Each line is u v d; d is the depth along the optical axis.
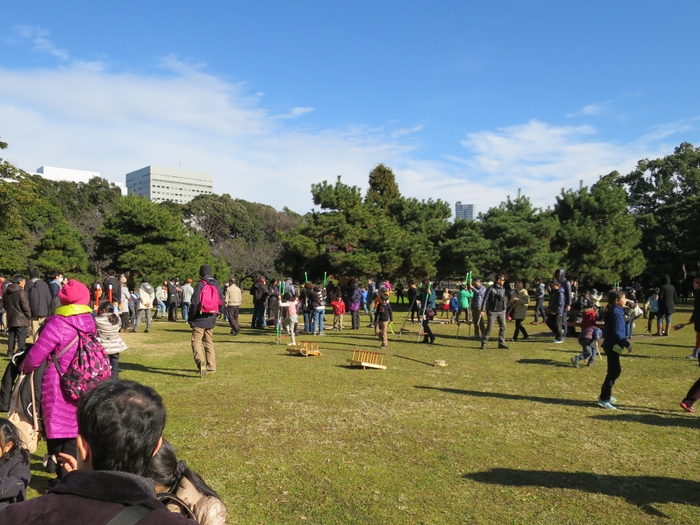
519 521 4.41
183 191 156.50
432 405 8.06
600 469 5.59
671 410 7.98
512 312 16.22
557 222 31.61
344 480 5.19
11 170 27.33
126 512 1.52
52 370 4.41
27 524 1.48
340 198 30.92
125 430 1.73
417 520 4.39
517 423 7.20
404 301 37.81
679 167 54.59
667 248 41.31
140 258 30.92
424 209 38.31
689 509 4.66
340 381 9.69
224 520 2.14
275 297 18.83
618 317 7.94
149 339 15.59
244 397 8.41
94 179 59.88
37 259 34.50
